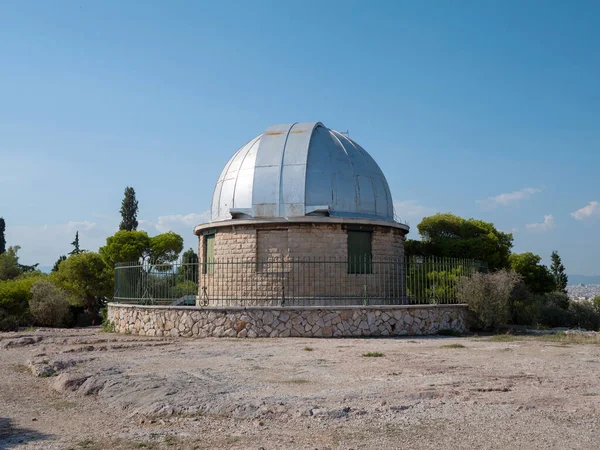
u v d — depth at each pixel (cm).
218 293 2645
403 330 2316
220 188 2881
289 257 2578
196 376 1321
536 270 3925
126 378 1291
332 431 870
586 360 1516
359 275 2619
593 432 838
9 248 6969
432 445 796
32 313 3691
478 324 2527
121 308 2664
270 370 1407
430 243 3719
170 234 5191
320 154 2738
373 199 2773
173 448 818
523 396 1059
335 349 1814
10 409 1117
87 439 884
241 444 823
